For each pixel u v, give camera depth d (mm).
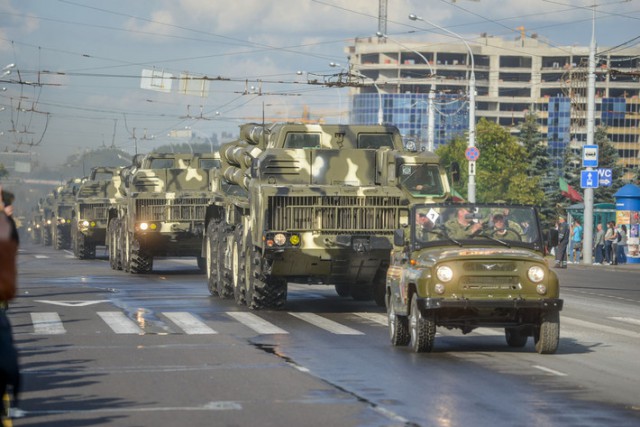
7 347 12977
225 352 24828
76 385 19875
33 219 138375
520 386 19828
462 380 20547
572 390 19375
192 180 58844
